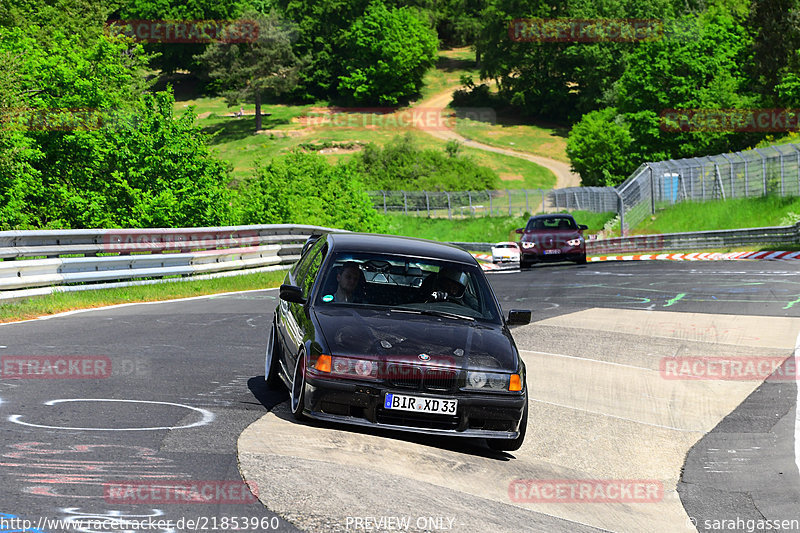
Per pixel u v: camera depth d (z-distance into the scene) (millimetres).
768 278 66875
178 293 49938
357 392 18984
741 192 141750
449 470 17844
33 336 30203
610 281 67375
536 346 36062
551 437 22609
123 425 18453
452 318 21531
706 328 41938
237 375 25719
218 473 15492
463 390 19312
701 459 21422
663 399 27828
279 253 69875
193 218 88875
